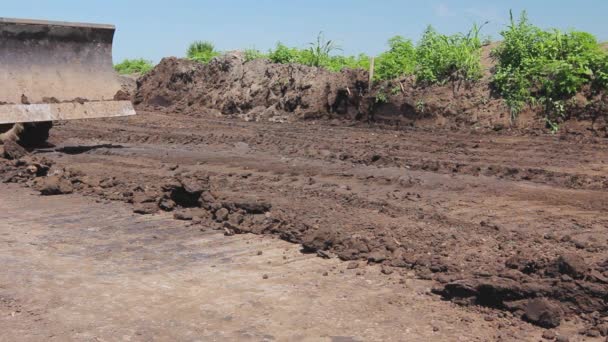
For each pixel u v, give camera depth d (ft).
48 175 30.76
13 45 37.40
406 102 51.90
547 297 14.74
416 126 50.80
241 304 15.23
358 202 24.77
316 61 68.18
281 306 15.10
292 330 13.79
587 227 21.16
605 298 14.46
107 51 41.39
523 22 52.39
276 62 69.56
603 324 13.87
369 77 55.06
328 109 57.11
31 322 14.23
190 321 14.28
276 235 20.97
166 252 19.40
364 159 34.32
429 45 56.24
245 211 23.20
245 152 38.09
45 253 19.30
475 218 22.48
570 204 24.53
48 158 36.19
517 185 28.09
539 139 42.60
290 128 51.06
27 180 30.25
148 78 76.95
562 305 14.56
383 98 53.06
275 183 28.81
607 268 16.03
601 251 18.33
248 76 66.95
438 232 20.65
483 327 13.91
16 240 20.70
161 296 15.75
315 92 59.26
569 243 19.21
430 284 16.39
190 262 18.44
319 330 13.78
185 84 73.26
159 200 25.00
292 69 63.46
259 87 64.54
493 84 50.01
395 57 56.34
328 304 15.19
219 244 20.20
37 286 16.39
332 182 28.89
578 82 45.78
